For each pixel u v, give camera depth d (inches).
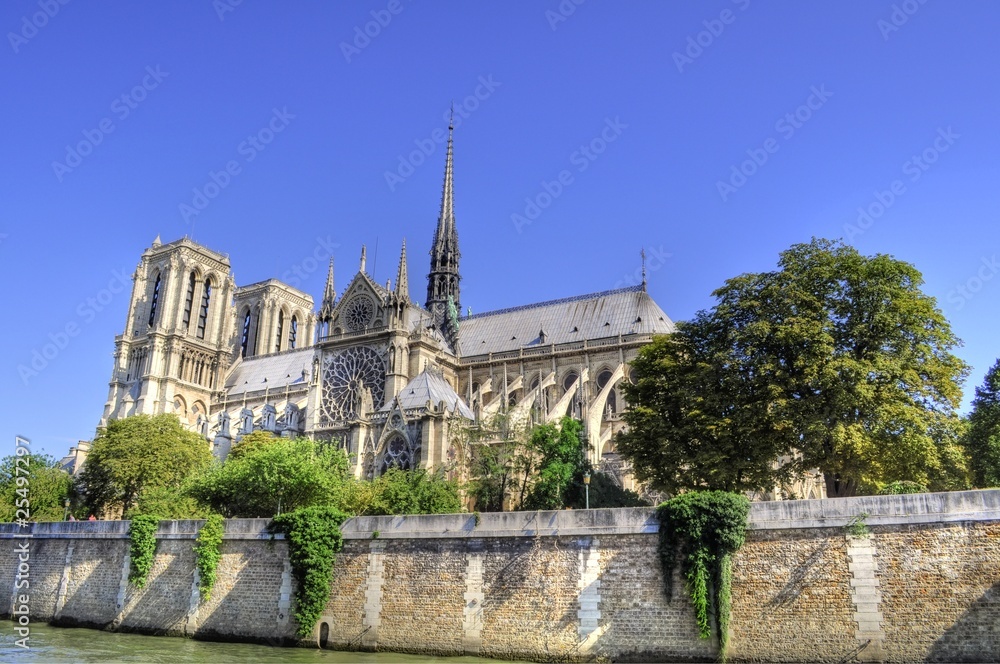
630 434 2573.8
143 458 3855.8
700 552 1609.3
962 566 1470.2
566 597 1715.1
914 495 1533.0
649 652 1615.4
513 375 5044.3
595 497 2827.3
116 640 2076.8
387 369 4736.7
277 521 2085.4
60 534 2524.6
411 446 3462.1
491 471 2950.3
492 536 1823.3
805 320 2237.9
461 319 5836.6
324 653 1855.3
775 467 2989.7
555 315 5339.6
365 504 2711.6
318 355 5108.3
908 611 1482.5
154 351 6530.5
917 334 2233.0
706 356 2479.1
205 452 4190.5
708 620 1582.2
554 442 2913.4
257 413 6250.0
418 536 1905.8
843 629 1512.1
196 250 7007.9
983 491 1492.4
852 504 1565.0
